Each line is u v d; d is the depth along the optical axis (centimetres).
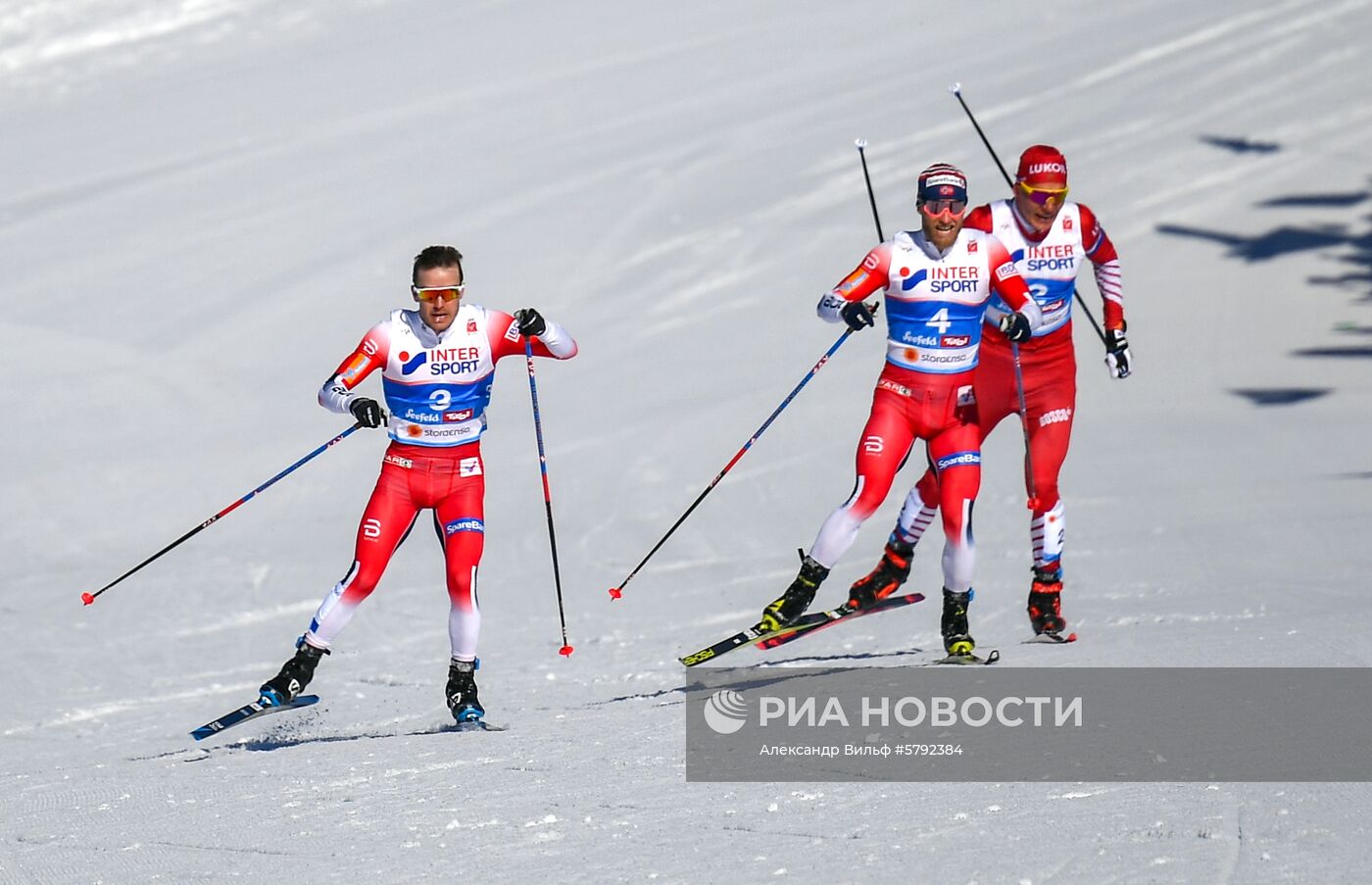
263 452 5516
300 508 4994
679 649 2925
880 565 2459
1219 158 7762
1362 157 7662
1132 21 9538
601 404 5788
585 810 1438
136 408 5984
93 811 1638
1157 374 5759
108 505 5084
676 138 8469
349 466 5362
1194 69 8762
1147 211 7350
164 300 7012
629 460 5141
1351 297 6372
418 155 8550
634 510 4644
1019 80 8812
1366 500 4009
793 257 7119
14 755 2462
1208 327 6203
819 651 2667
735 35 9981
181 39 10769
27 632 3688
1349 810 1257
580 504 4741
